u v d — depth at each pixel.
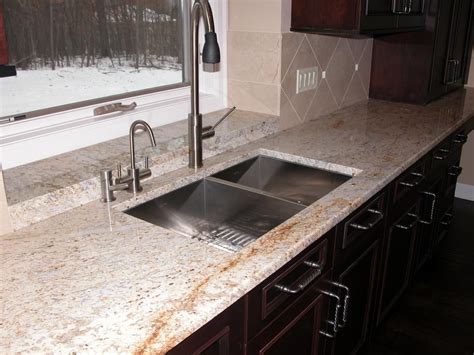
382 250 1.86
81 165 1.48
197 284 1.00
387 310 2.11
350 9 1.92
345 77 2.58
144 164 1.53
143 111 1.82
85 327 0.86
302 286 1.26
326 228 1.30
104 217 1.31
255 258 1.11
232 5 2.08
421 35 2.61
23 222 1.24
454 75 2.98
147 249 1.14
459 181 3.71
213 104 2.16
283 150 1.90
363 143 2.00
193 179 1.64
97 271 1.04
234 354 1.08
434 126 2.28
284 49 2.03
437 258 2.86
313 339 1.46
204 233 1.67
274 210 1.56
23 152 1.45
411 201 2.05
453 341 2.17
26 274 1.03
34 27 1.46
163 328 0.86
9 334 0.84
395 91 2.80
